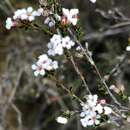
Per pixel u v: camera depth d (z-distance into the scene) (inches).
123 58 289.6
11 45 345.1
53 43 163.6
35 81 331.9
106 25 330.0
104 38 335.9
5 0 318.0
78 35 171.5
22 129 338.0
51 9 164.2
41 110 345.4
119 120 201.6
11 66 339.3
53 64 169.3
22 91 336.2
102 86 184.1
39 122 345.4
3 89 329.7
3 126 323.9
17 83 316.8
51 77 171.8
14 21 166.9
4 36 344.8
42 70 168.1
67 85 300.4
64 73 305.0
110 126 273.1
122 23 287.7
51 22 165.8
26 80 339.6
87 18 344.5
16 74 335.0
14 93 314.8
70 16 165.2
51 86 328.8
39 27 168.7
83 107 168.6
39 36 338.0
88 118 167.8
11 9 324.8
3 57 361.4
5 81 332.5
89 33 332.5
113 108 195.6
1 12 331.3
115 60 307.1
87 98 170.7
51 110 344.5
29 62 336.2
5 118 333.7
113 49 327.9
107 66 303.9
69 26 167.9
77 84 295.3
